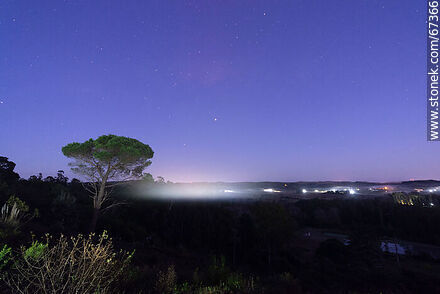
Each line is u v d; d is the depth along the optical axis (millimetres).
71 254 3098
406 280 22781
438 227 51688
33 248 3773
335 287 18547
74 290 2975
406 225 55125
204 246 34844
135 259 10852
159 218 36344
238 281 6875
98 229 21672
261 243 37156
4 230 7527
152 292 5312
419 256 36375
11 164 30734
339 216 64938
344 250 31672
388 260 32469
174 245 31688
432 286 21375
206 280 7324
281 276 11188
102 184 18516
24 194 20094
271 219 39031
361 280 22281
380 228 55531
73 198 20516
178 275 8102
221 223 39406
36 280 3291
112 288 3984
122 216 31188
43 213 17016
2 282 3361
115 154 18281
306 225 63031
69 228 16938
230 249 35094
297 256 34750
